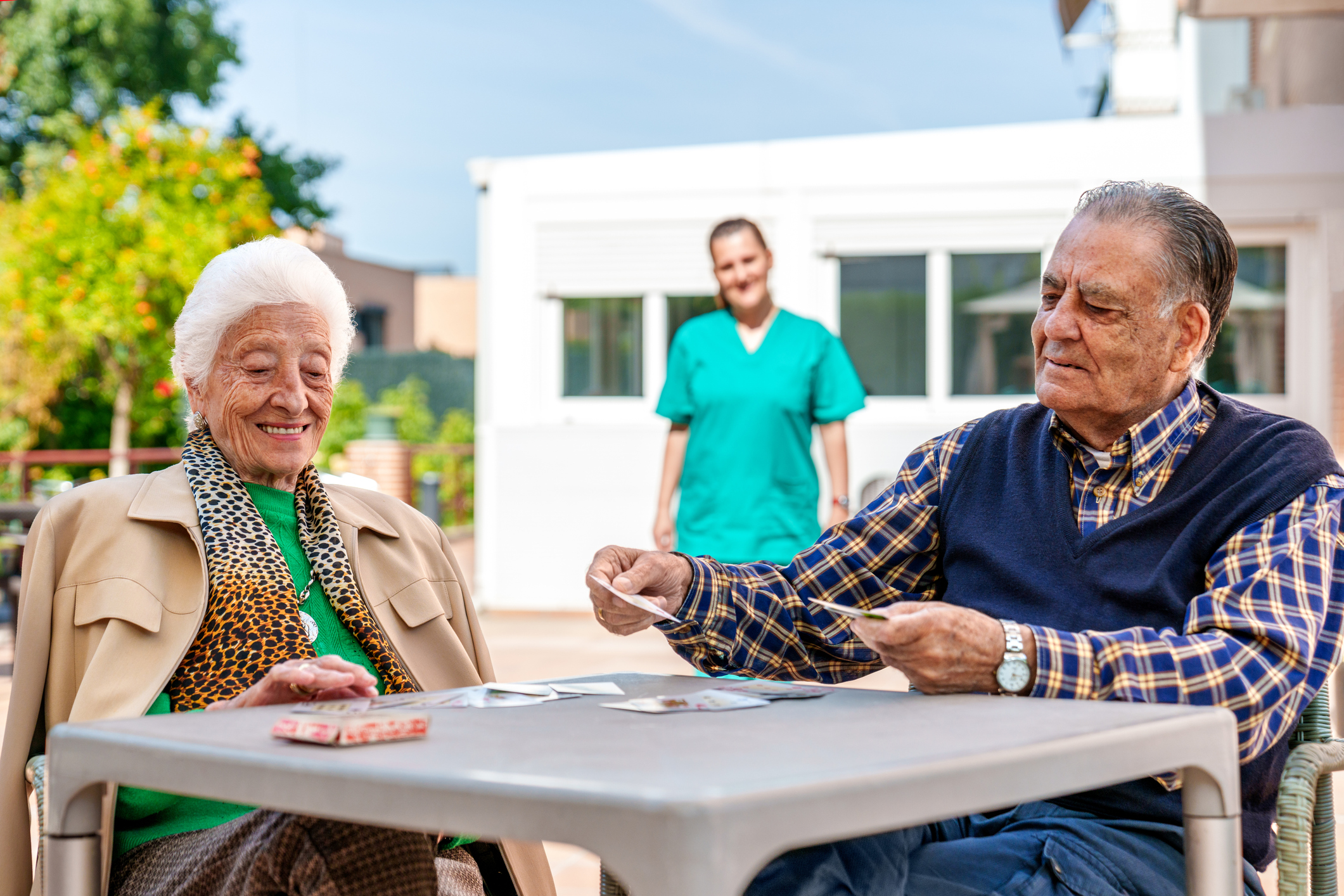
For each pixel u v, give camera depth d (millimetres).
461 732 1155
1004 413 1932
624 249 8430
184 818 1709
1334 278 7637
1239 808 1244
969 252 8125
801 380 4117
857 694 1429
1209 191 7762
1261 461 1653
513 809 905
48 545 1821
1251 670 1429
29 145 19250
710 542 4137
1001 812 1739
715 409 4133
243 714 1288
